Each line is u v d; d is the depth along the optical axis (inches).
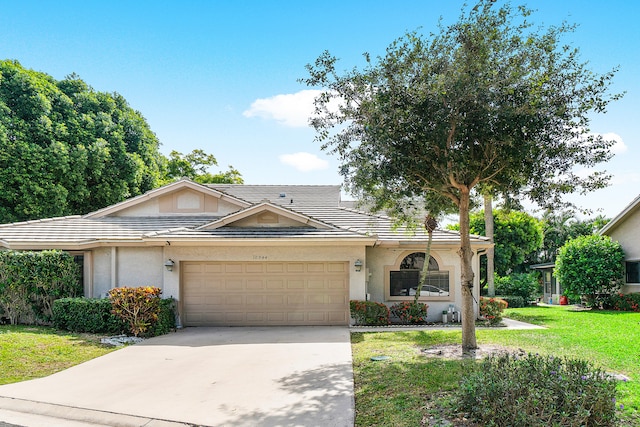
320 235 574.2
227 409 270.2
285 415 257.1
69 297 565.0
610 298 843.4
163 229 657.6
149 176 1203.2
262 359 394.9
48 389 318.3
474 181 390.0
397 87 361.1
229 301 602.5
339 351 420.2
